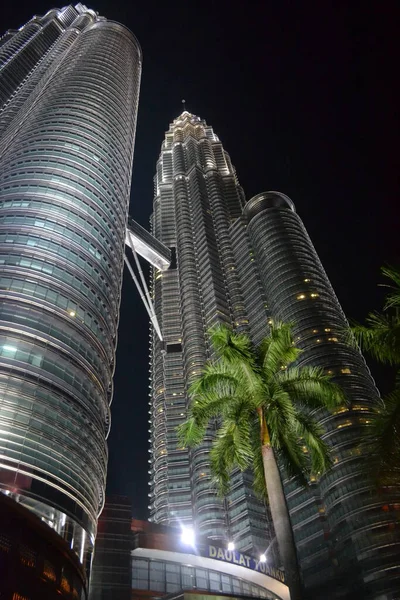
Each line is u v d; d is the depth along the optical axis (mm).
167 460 164875
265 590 89438
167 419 175125
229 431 29562
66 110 136500
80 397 73312
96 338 84625
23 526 35719
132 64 196875
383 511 108062
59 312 79688
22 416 62469
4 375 65062
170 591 76875
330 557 112562
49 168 108438
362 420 123312
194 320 195000
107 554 71875
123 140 146125
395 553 102438
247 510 134250
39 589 35562
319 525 118750
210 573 83875
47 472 60062
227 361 29750
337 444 121562
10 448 58375
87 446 69375
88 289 90125
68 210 100438
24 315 74375
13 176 104312
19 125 147000
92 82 159000
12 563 33562
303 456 29922
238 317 187250
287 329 31219
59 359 73688
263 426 28531
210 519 136750
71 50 195250
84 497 63875
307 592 111688
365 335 25203
